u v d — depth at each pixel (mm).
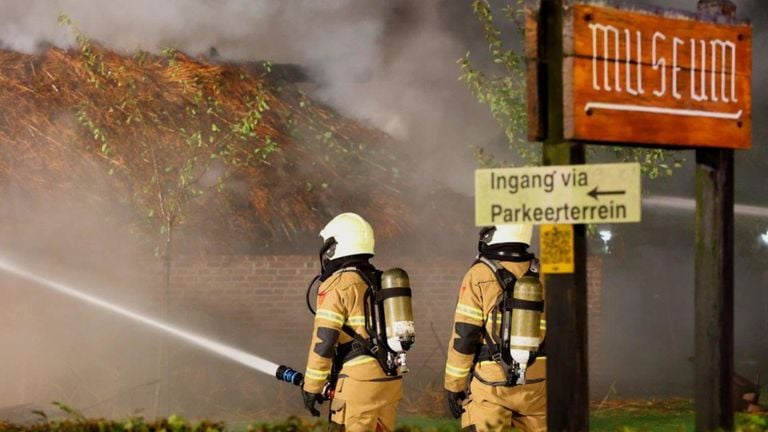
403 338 6137
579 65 4438
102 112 12680
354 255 6352
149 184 11273
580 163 4504
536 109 4492
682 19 4777
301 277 13289
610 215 4402
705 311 4883
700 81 4828
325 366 6207
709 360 4840
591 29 4477
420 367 13562
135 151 12164
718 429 4746
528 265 6312
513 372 6055
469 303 6223
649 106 4648
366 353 6230
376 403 6211
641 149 11133
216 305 12930
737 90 4957
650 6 4680
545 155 4543
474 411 6207
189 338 12172
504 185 4465
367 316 6250
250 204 13070
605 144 4652
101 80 12414
